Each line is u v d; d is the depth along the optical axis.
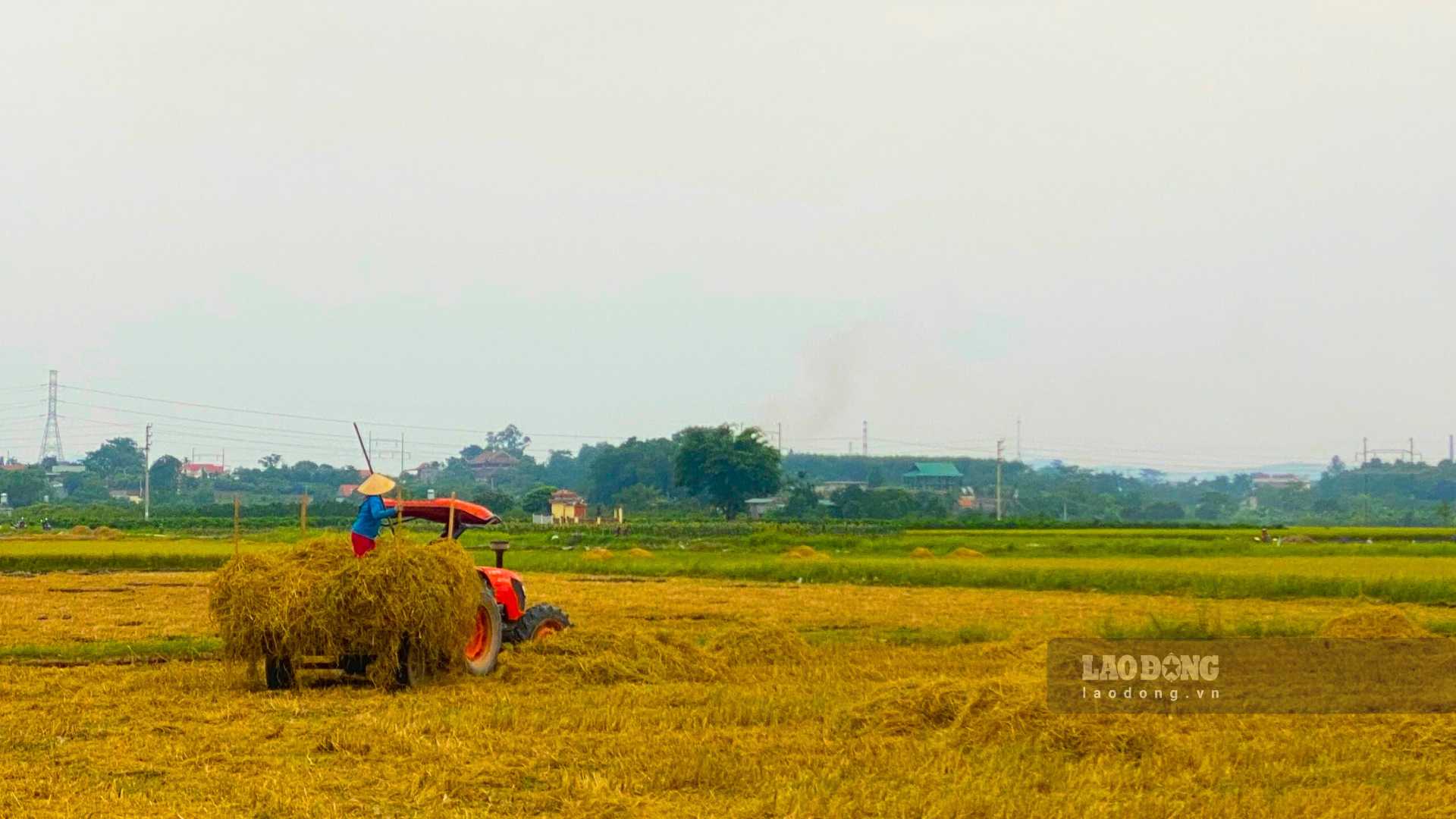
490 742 14.25
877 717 15.31
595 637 20.88
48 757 13.77
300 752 14.05
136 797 11.84
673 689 18.17
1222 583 41.03
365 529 19.28
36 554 54.59
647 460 189.88
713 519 134.12
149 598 36.47
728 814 11.37
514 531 89.19
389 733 14.67
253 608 18.33
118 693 18.23
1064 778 12.53
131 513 124.50
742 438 141.00
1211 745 13.95
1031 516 196.38
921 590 42.31
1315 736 14.59
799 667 21.41
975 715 14.86
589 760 13.33
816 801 11.56
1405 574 44.91
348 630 18.20
